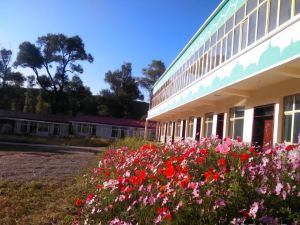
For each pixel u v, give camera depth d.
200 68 21.94
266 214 3.50
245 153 4.42
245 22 14.63
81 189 9.92
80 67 71.38
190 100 22.66
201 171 4.81
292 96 12.60
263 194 3.67
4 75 74.56
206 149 5.34
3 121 56.31
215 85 17.33
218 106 20.61
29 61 67.44
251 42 13.82
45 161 20.20
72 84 71.38
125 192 5.39
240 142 5.82
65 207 8.14
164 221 4.07
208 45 20.31
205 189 4.02
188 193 4.14
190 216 3.93
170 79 34.19
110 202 5.66
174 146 7.77
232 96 18.02
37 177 13.37
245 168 4.06
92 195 6.37
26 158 21.44
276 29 11.27
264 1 12.84
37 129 57.97
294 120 12.29
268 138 14.25
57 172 15.24
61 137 52.22
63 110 70.19
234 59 15.02
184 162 5.07
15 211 7.88
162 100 38.22
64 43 69.25
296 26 10.09
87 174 12.66
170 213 4.05
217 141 6.79
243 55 14.00
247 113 16.03
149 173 6.03
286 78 12.62
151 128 64.19
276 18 11.84
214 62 18.73
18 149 29.20
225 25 17.25
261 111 15.09
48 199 9.29
